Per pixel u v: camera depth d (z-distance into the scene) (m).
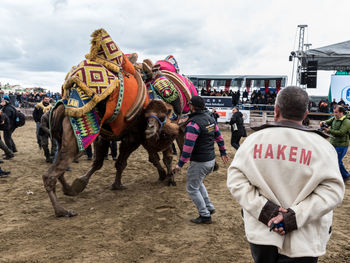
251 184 1.71
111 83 4.29
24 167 7.66
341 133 6.14
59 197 5.24
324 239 1.66
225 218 4.33
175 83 6.10
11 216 4.35
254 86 21.47
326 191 1.56
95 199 5.18
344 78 19.66
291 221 1.52
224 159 4.23
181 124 5.48
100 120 4.43
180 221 4.20
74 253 3.25
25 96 27.98
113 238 3.64
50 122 4.48
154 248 3.39
